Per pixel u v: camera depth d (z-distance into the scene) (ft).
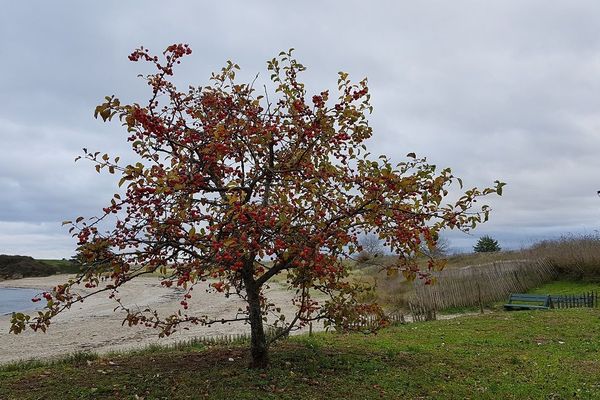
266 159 27.86
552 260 108.47
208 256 22.38
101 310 116.47
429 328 55.47
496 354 37.78
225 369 28.63
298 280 28.27
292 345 36.81
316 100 23.97
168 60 23.57
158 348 42.80
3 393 25.94
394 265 25.22
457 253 160.04
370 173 23.63
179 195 23.03
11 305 181.68
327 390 25.98
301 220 26.02
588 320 57.82
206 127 25.67
